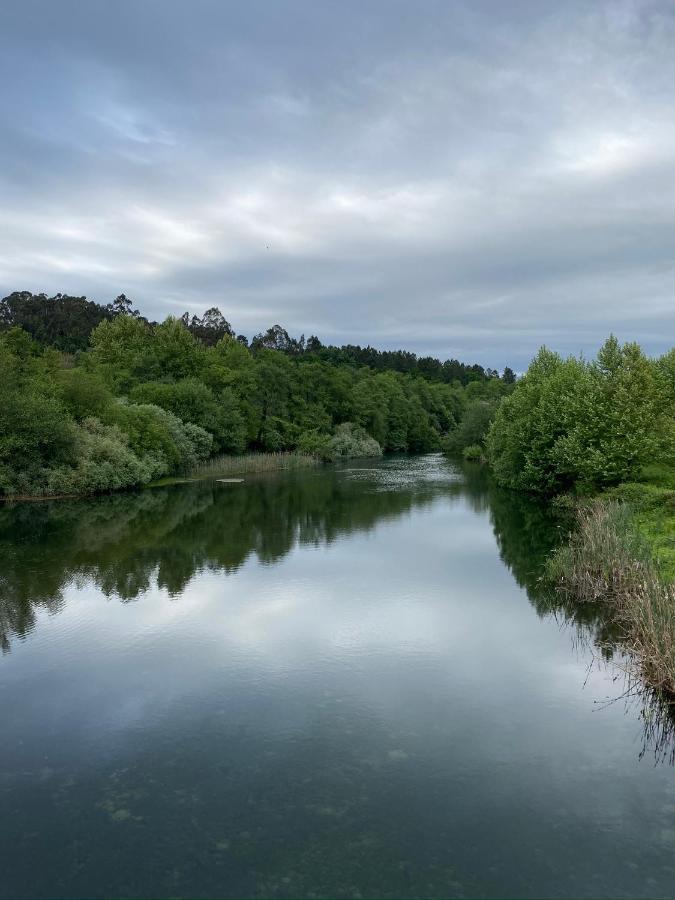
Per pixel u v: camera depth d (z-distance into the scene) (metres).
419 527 30.44
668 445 33.69
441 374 155.12
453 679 13.45
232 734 11.27
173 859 8.21
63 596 19.19
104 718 11.88
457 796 9.46
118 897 7.59
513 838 8.55
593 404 34.03
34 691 12.98
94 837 8.64
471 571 22.05
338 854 8.27
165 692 12.90
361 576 21.41
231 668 14.04
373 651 14.95
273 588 19.98
